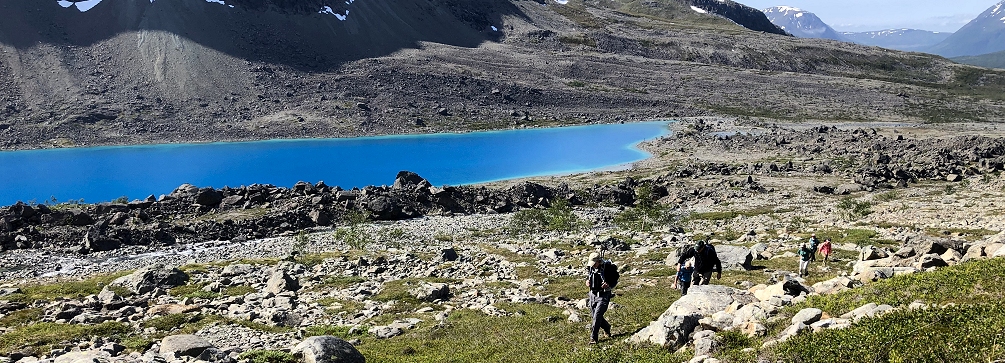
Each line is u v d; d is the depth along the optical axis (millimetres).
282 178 122688
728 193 92938
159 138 175750
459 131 198250
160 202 73250
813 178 106438
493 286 36688
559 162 141000
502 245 56969
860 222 61812
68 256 56625
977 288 16344
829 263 39156
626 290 33438
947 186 92500
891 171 103375
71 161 142250
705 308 19531
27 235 60906
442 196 83750
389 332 25266
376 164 139500
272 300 33312
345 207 77062
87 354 20281
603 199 91062
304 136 183750
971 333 12578
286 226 69438
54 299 36656
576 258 47656
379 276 41969
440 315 28109
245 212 73188
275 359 19453
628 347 18141
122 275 45750
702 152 149750
